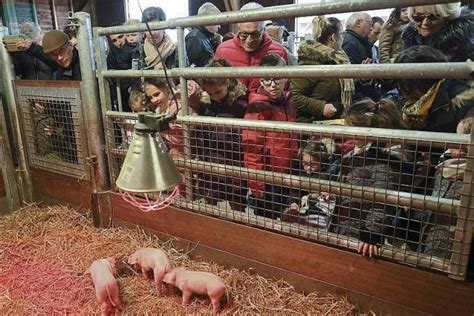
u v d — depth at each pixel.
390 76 1.42
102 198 2.59
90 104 2.45
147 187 1.10
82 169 2.66
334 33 2.18
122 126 2.38
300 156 1.76
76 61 2.78
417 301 1.56
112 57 2.89
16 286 2.03
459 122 1.55
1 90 3.01
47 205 3.04
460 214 1.38
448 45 1.72
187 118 2.00
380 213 1.58
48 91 2.69
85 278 2.07
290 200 1.91
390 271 1.60
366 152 1.61
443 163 1.43
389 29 2.08
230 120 1.87
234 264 2.07
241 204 1.99
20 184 3.14
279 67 1.63
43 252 2.35
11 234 2.57
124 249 2.29
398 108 1.65
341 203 1.68
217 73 1.81
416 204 1.47
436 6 1.67
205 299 1.86
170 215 2.27
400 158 1.57
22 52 3.03
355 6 1.42
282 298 1.83
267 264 1.96
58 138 2.78
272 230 1.89
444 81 1.55
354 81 2.04
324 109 1.98
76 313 1.82
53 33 2.67
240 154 1.95
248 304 1.80
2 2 4.57
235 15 1.70
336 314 1.69
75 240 2.48
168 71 1.98
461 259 1.42
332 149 1.70
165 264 1.91
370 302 1.68
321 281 1.80
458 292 1.46
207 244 2.15
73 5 5.59
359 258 1.67
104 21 5.81
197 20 1.82
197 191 2.14
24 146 3.05
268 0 4.36
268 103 1.94
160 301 1.87
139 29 2.07
